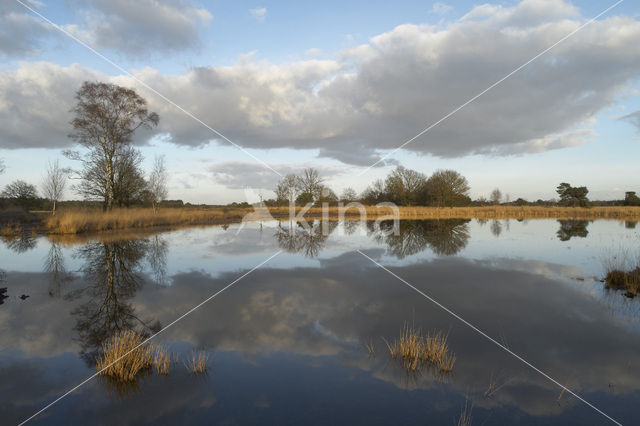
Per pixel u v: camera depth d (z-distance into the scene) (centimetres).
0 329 529
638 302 654
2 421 326
